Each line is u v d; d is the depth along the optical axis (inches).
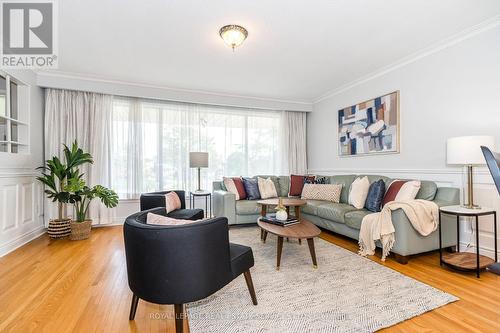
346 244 123.0
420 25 99.5
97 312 66.3
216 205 165.9
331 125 189.2
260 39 109.3
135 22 96.0
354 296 73.0
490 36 98.1
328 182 167.8
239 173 199.0
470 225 106.2
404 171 133.4
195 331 58.2
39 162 143.6
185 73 148.5
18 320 62.4
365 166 158.7
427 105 121.6
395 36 107.9
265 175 194.9
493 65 97.4
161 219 60.1
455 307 66.8
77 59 128.2
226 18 93.5
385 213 100.3
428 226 96.9
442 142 115.6
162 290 52.7
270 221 105.3
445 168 114.4
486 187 100.3
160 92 170.7
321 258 103.6
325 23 97.3
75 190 127.6
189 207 181.8
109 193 138.1
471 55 104.2
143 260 53.4
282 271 91.1
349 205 135.8
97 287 79.8
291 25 98.4
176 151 180.1
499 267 34.4
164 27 99.6
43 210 146.3
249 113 203.0
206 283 55.0
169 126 179.0
